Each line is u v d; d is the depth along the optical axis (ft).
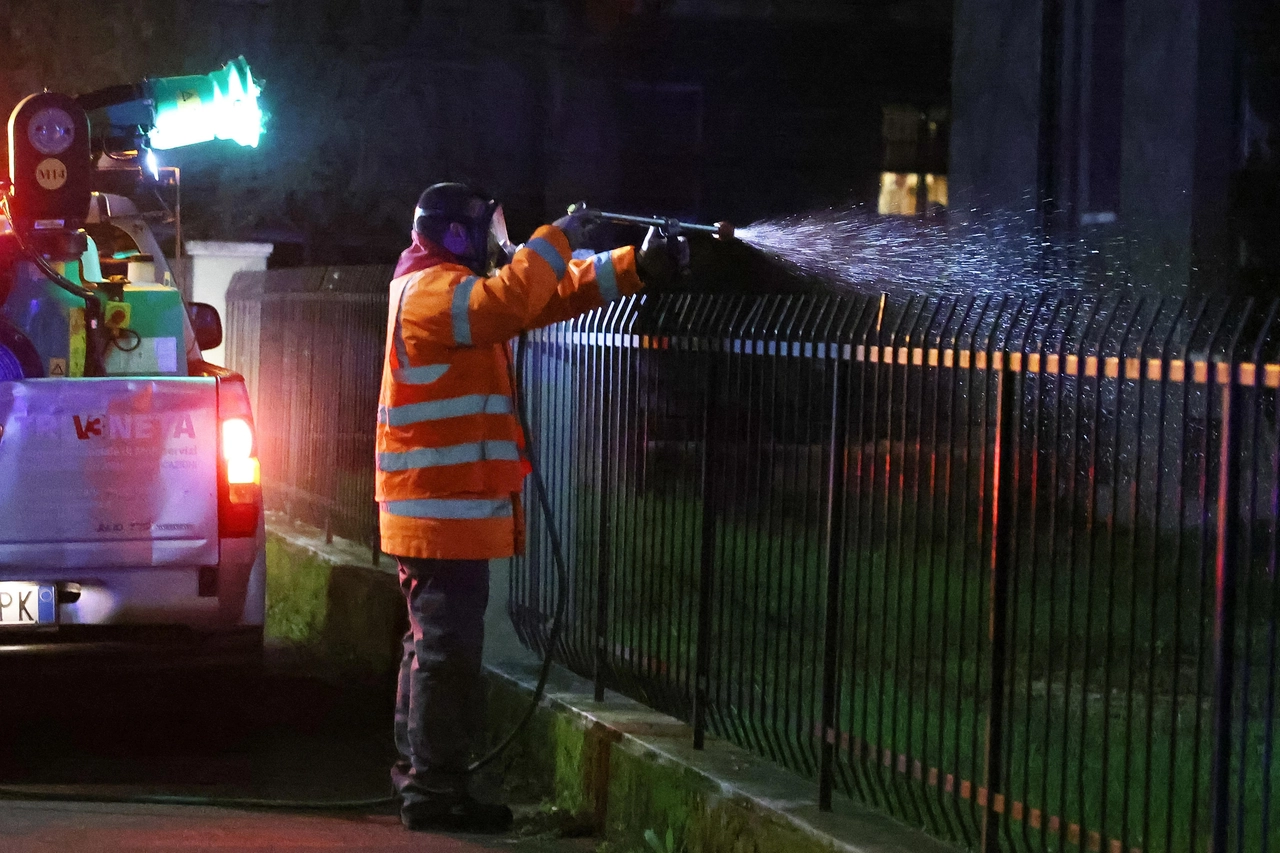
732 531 20.94
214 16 73.92
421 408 20.92
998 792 16.21
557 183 77.92
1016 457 16.06
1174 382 14.06
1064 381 15.38
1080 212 47.09
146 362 28.09
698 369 21.94
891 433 17.95
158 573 24.98
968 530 16.87
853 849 16.67
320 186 75.66
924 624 19.15
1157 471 14.21
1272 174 41.96
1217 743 13.41
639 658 22.88
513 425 21.42
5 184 28.99
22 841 20.54
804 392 19.51
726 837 18.92
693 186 78.54
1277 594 13.37
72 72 72.08
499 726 25.36
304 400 42.16
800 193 78.48
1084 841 14.97
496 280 20.30
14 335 25.36
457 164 77.10
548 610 26.18
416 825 21.53
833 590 18.37
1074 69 46.96
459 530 20.90
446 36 76.54
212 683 28.55
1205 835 18.29
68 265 27.81
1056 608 17.34
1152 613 14.29
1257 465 13.37
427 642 21.33
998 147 49.67
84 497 24.57
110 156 32.65
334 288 39.91
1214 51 41.55
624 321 24.13
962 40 51.90
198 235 73.97
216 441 25.13
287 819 22.11
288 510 43.70
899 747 20.26
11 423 24.30
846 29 77.92
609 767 21.63
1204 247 41.65
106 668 24.91
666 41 77.87
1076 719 20.81
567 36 77.56
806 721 20.24
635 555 23.18
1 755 26.02
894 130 78.69
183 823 21.74
